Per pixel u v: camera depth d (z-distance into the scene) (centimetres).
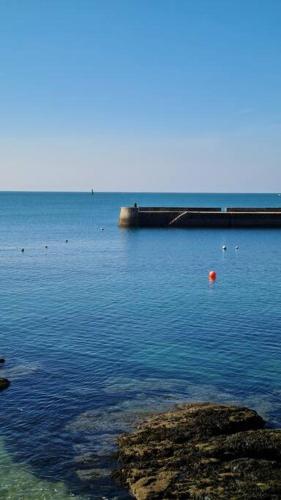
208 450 1491
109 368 2297
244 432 1580
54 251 6644
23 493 1427
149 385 2114
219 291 3956
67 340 2681
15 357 2433
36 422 1806
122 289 4025
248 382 2150
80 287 4106
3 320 3061
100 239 8125
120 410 1892
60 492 1429
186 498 1304
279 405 1941
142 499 1319
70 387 2091
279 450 1488
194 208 10031
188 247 6938
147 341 2666
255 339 2705
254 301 3591
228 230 9069
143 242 7594
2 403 1945
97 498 1395
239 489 1317
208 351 2519
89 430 1750
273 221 9112
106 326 2938
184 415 1725
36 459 1588
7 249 6862
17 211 17850
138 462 1498
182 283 4303
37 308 3359
